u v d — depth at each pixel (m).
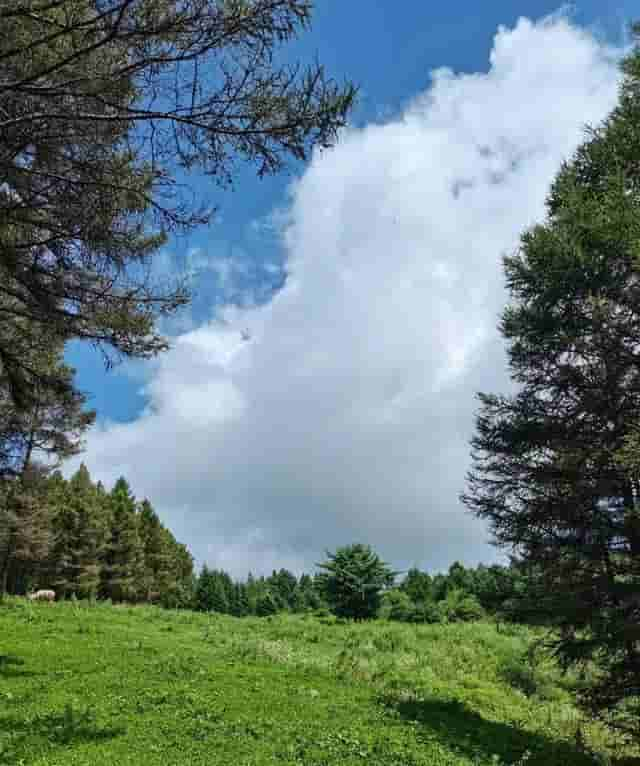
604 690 13.34
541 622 14.24
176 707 11.30
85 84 6.09
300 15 5.75
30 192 7.18
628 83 15.78
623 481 13.23
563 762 11.55
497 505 15.13
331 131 6.16
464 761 10.20
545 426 14.57
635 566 12.98
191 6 5.64
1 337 10.34
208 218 7.36
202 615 31.95
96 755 8.42
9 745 8.74
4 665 14.17
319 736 10.41
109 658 15.73
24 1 5.63
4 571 31.45
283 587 87.88
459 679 19.86
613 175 14.65
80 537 62.19
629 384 13.48
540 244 14.77
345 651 20.38
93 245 7.80
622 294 14.07
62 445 22.23
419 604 47.25
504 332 15.45
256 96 6.04
